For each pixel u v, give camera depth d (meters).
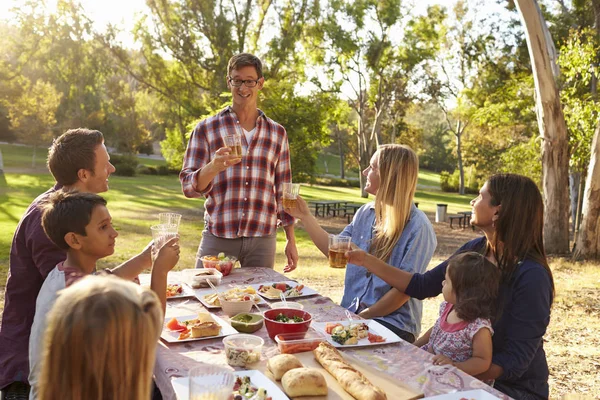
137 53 30.59
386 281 2.81
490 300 2.23
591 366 4.74
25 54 32.97
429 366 2.05
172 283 3.06
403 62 30.48
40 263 2.28
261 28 26.02
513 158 18.38
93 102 43.12
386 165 3.02
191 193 3.46
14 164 38.31
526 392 2.32
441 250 14.70
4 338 2.37
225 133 3.75
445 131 62.62
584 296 7.89
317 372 1.79
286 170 3.97
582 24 18.36
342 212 24.17
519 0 11.94
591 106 12.80
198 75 28.28
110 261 9.55
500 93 20.95
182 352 2.13
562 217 13.23
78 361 0.90
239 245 3.76
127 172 38.12
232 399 1.40
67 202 2.06
